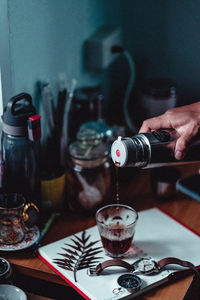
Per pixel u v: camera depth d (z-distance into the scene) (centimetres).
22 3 121
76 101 154
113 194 140
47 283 130
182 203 137
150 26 174
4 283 107
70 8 145
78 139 134
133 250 118
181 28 170
